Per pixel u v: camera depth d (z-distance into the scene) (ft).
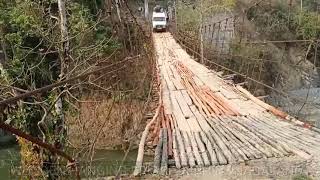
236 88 41.63
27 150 22.58
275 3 98.63
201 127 27.07
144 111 32.91
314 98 73.41
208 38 84.84
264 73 80.69
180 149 22.21
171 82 45.98
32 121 23.39
